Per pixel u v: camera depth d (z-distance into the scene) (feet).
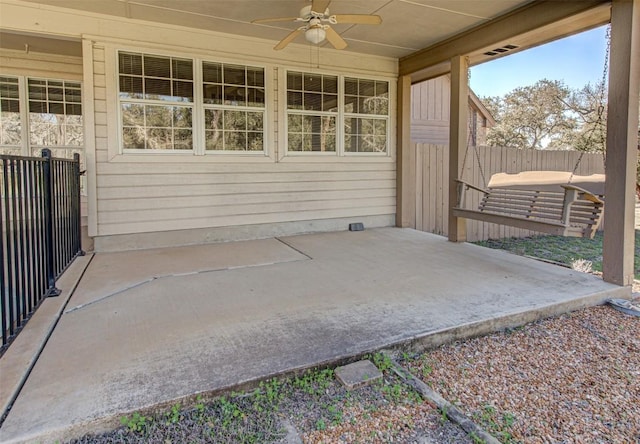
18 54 19.29
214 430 5.90
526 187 24.34
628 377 7.57
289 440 5.71
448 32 17.94
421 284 12.28
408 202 23.32
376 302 10.66
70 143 20.58
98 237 16.66
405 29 17.53
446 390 7.09
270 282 12.55
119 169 16.74
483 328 9.39
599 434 5.96
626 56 11.77
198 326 9.09
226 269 14.14
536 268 14.20
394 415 6.32
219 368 7.17
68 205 14.15
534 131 57.16
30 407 5.95
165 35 16.98
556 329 9.80
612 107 12.21
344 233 21.31
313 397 6.77
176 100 17.52
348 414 6.33
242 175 19.20
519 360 8.22
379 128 22.75
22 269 8.97
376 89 22.34
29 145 19.81
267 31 17.84
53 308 10.11
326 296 11.18
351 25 16.99
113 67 16.26
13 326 8.46
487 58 18.58
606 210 12.47
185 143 17.89
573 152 27.14
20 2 14.69
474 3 14.83
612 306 11.37
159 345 8.10
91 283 12.31
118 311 10.02
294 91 20.10
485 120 42.70
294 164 20.40
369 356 7.92
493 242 23.97
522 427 6.10
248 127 19.19
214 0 14.47
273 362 7.40
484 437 5.76
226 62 18.33
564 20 13.75
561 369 7.87
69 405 6.01
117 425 5.86
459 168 18.66
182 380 6.76
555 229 12.81
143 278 12.91
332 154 21.43
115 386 6.56
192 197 18.21
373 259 15.65
